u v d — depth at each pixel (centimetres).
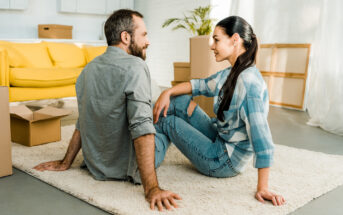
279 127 330
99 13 654
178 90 171
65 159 181
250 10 482
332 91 322
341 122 306
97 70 151
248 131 143
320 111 339
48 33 561
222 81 163
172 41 663
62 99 364
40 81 333
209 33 432
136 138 141
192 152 170
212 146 167
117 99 145
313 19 412
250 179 175
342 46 323
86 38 661
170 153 220
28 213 136
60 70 362
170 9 657
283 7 445
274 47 455
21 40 525
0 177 173
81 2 624
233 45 149
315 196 159
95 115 153
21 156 202
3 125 171
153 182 143
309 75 417
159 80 709
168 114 178
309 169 197
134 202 141
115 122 150
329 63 333
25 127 225
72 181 164
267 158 141
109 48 154
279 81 456
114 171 162
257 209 139
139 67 145
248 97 140
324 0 353
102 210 140
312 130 321
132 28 153
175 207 137
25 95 326
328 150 253
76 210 140
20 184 166
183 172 184
